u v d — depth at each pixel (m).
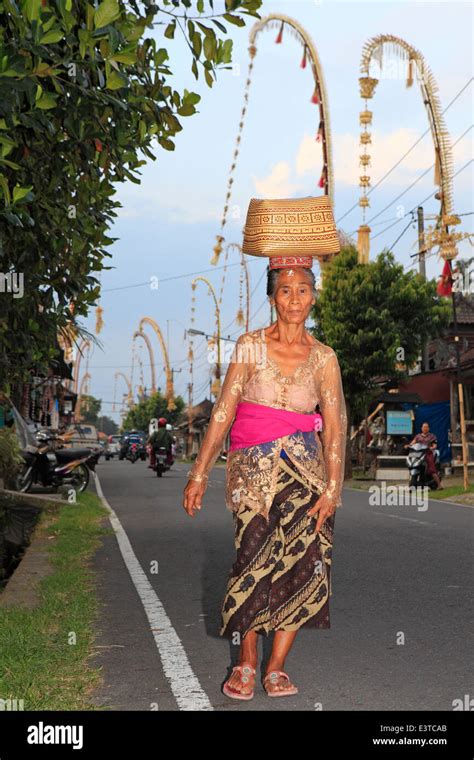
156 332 76.00
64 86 4.01
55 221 5.16
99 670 4.22
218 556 8.34
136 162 5.05
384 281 25.80
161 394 98.94
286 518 3.63
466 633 4.99
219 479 25.78
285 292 3.67
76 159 4.79
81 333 6.36
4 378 6.73
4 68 3.23
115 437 84.19
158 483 23.20
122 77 3.58
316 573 3.65
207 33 4.11
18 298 5.74
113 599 6.19
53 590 6.20
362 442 33.28
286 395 3.64
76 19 3.72
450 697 3.79
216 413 3.68
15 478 15.95
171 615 5.62
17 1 3.23
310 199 3.72
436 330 26.19
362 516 12.45
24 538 10.67
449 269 21.53
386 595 6.18
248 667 3.75
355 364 25.56
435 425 28.62
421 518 12.12
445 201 21.81
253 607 3.61
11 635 4.71
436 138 22.06
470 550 8.52
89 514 12.13
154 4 4.17
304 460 3.63
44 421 35.41
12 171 4.64
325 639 4.88
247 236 3.75
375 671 4.20
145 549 8.91
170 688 3.94
